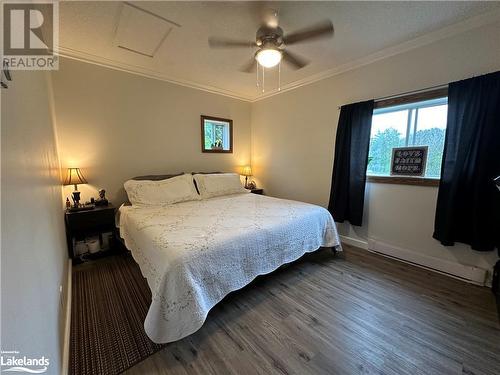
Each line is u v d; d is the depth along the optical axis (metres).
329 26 1.73
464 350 1.38
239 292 1.98
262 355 1.35
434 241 2.34
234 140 4.21
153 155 3.30
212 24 2.00
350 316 1.68
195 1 1.72
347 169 2.91
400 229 2.58
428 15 1.90
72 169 2.55
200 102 3.71
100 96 2.81
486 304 1.80
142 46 2.41
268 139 4.14
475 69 2.00
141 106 3.14
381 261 2.57
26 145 0.84
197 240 1.60
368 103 2.67
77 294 1.95
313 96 3.35
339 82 3.01
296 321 1.63
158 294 1.33
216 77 3.31
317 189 3.43
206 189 3.29
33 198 0.89
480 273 2.03
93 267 2.43
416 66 2.33
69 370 1.25
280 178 3.99
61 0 1.68
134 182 2.85
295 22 1.97
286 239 2.05
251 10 1.83
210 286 1.51
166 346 1.41
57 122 2.56
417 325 1.58
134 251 2.07
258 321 1.63
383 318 1.65
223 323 1.61
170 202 2.82
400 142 2.57
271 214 2.31
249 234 1.79
